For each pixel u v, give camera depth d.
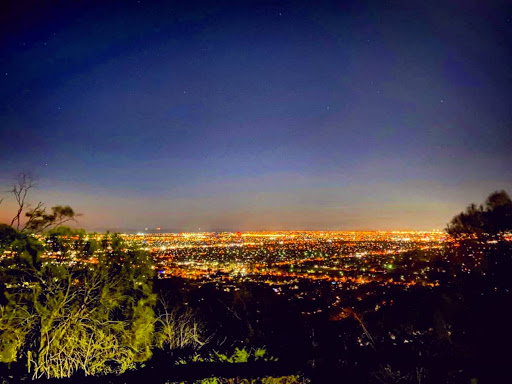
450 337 5.27
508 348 4.61
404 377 3.51
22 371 5.54
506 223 7.14
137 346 7.05
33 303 6.72
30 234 7.38
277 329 8.61
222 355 4.66
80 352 5.88
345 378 3.06
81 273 7.41
